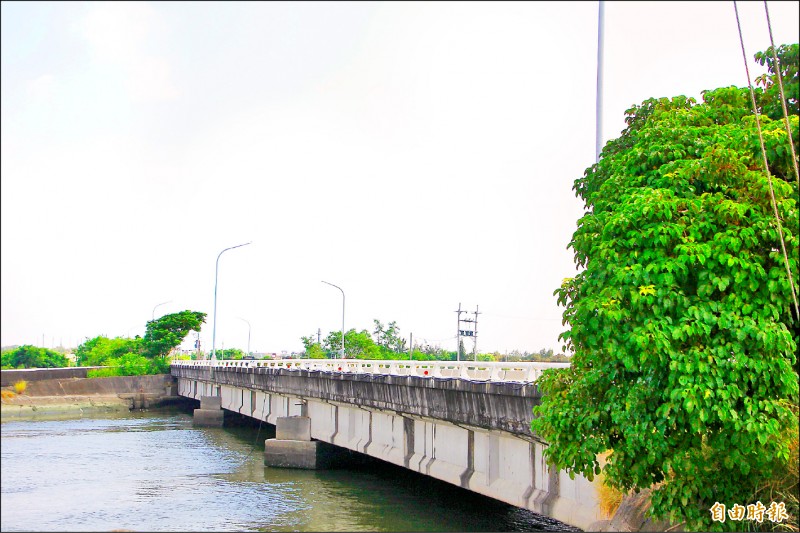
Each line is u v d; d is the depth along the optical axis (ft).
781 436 33.35
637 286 34.01
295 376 109.09
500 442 59.98
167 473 96.02
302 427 104.68
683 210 35.83
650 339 32.89
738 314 33.19
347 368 107.96
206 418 177.17
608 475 36.78
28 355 296.30
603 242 35.60
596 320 34.94
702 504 36.55
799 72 38.99
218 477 92.63
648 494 41.70
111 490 80.48
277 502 74.64
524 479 56.08
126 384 237.25
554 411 38.19
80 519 63.16
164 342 294.25
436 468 68.90
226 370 164.55
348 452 102.89
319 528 62.13
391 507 72.02
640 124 44.62
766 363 32.35
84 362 319.06
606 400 37.24
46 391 215.51
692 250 33.40
